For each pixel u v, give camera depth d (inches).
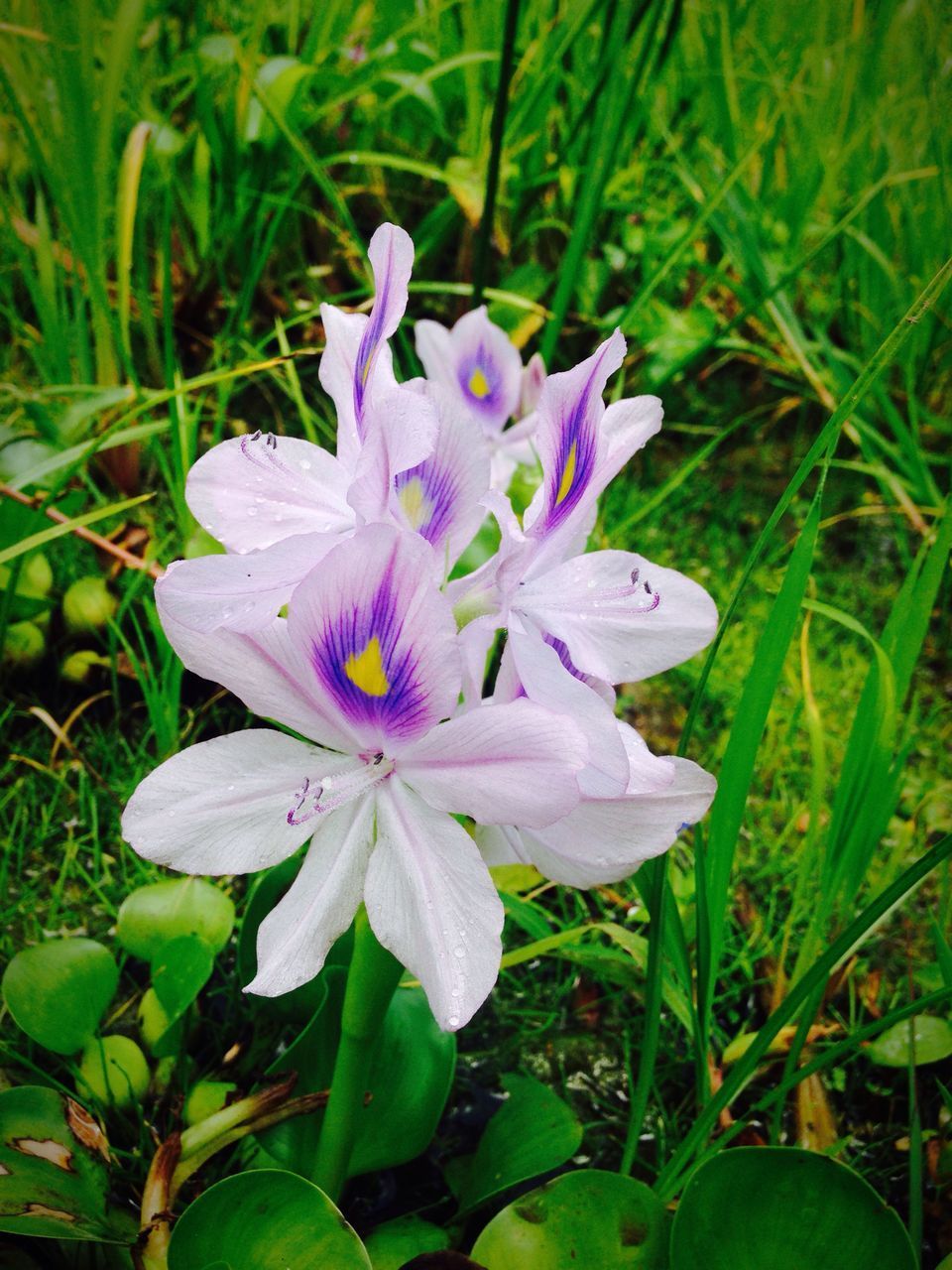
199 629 6.3
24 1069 9.9
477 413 12.4
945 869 11.8
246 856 6.6
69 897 11.7
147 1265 7.8
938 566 9.2
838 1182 7.7
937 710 15.4
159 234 18.1
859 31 20.1
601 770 6.5
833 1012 11.4
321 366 7.1
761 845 13.3
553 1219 8.0
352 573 6.1
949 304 18.9
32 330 17.0
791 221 20.1
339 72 19.2
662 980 9.9
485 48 19.9
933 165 19.5
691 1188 7.8
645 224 20.3
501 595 6.4
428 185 21.0
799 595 8.3
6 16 16.4
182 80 19.7
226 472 6.9
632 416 7.2
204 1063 10.4
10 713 12.9
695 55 22.4
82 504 13.2
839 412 7.9
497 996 11.6
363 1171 8.7
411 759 6.6
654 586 7.1
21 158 18.1
